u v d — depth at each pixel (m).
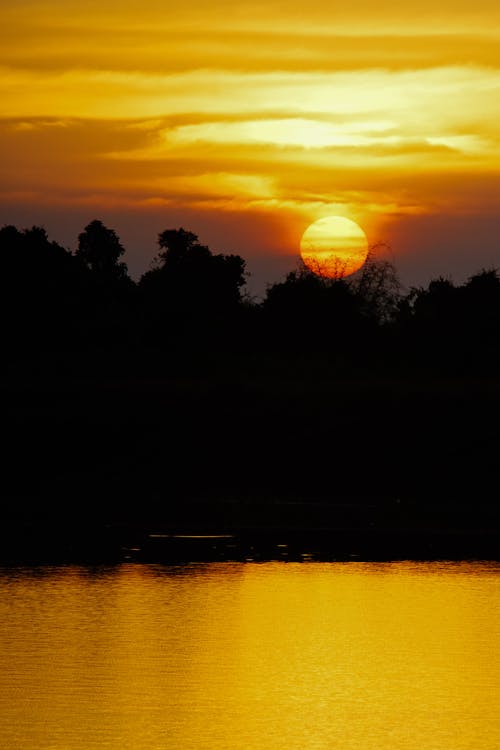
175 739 48.53
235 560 88.62
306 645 63.00
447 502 122.12
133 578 80.44
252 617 69.19
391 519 111.94
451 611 71.19
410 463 132.12
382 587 78.44
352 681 56.78
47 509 114.38
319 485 127.94
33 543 96.62
